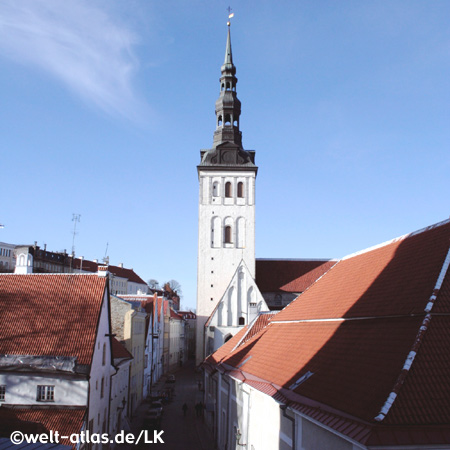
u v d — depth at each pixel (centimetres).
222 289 9200
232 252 9319
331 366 2570
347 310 3017
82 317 3959
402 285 2659
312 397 2384
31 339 3759
